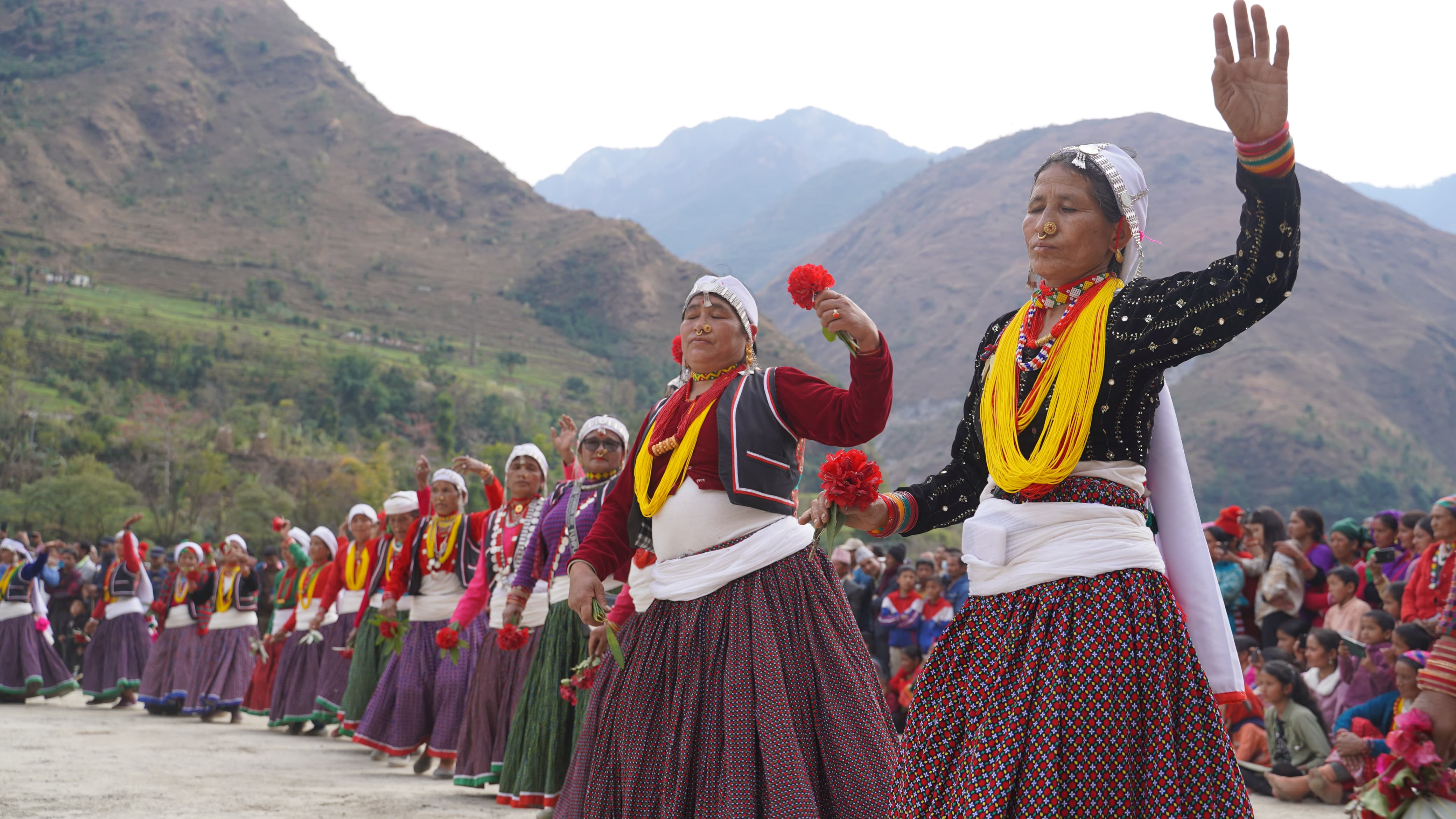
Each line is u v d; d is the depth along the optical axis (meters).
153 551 18.88
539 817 5.59
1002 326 2.68
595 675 4.33
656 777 3.31
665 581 3.44
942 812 2.34
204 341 131.50
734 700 3.24
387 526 9.42
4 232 174.25
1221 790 2.23
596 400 162.50
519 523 6.68
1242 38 2.10
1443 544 6.96
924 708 2.44
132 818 5.19
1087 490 2.38
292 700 10.61
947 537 66.81
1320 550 8.81
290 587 11.92
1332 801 7.10
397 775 7.55
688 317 3.71
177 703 12.59
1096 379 2.37
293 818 5.35
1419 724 3.88
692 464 3.47
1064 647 2.28
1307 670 8.12
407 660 7.94
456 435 123.19
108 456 83.94
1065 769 2.22
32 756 7.56
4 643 12.77
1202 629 2.46
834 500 2.64
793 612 3.36
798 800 3.13
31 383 104.88
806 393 3.42
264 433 92.50
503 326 195.88
